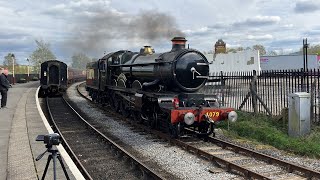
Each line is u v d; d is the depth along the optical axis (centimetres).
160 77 1227
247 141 1103
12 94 2600
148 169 763
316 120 1213
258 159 889
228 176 762
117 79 1719
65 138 1231
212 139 1103
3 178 622
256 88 1516
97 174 816
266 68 4381
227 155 941
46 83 3036
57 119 1692
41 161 726
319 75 1188
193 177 761
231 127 1276
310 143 975
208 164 859
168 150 1009
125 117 1612
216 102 1183
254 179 729
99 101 2214
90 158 956
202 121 1104
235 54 3297
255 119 1334
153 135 1225
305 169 747
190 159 907
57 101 2631
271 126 1241
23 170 665
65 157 736
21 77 5116
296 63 4278
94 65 2273
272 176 752
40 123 1248
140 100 1275
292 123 1111
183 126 1138
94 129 1292
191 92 1184
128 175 805
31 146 871
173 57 1159
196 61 1170
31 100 2131
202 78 1180
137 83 1430
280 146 1008
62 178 613
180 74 1148
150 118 1311
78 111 1994
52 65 3056
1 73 1688
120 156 957
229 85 1795
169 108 1078
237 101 1788
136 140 1158
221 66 3425
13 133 1052
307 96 1093
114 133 1295
